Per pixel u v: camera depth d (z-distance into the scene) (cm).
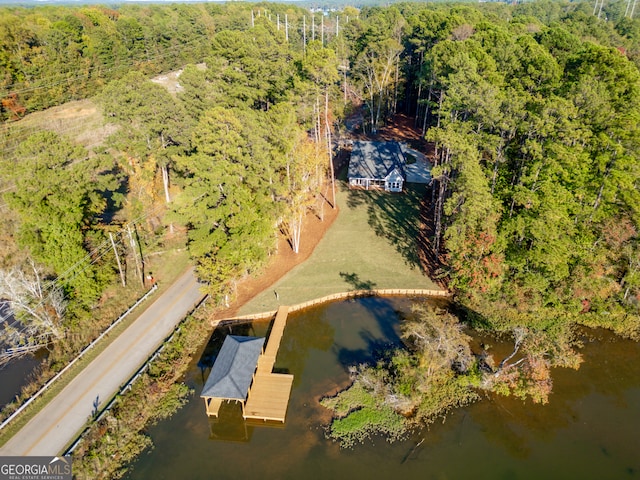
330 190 5797
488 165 3912
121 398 2866
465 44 5119
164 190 5084
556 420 2881
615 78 4094
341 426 2811
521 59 4850
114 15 12056
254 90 5447
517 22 7244
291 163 4241
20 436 2641
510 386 3050
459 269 3750
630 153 3453
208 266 3625
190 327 3569
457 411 2922
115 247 3900
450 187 3922
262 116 4509
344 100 8050
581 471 2569
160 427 2845
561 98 3500
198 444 2731
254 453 2667
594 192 3497
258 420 2878
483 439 2745
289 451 2675
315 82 5041
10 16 8438
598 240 3619
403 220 5031
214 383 2833
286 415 2908
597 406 2983
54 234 3441
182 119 4525
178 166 4553
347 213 5238
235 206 3625
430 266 4312
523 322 3647
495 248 3609
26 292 3366
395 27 8106
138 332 3525
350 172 5853
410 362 3147
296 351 3447
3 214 4559
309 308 3894
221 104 5134
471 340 3488
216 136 3556
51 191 3466
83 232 3969
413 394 2945
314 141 5734
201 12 13175
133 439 2748
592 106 3581
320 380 3175
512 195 3588
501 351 3388
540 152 3384
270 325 3734
